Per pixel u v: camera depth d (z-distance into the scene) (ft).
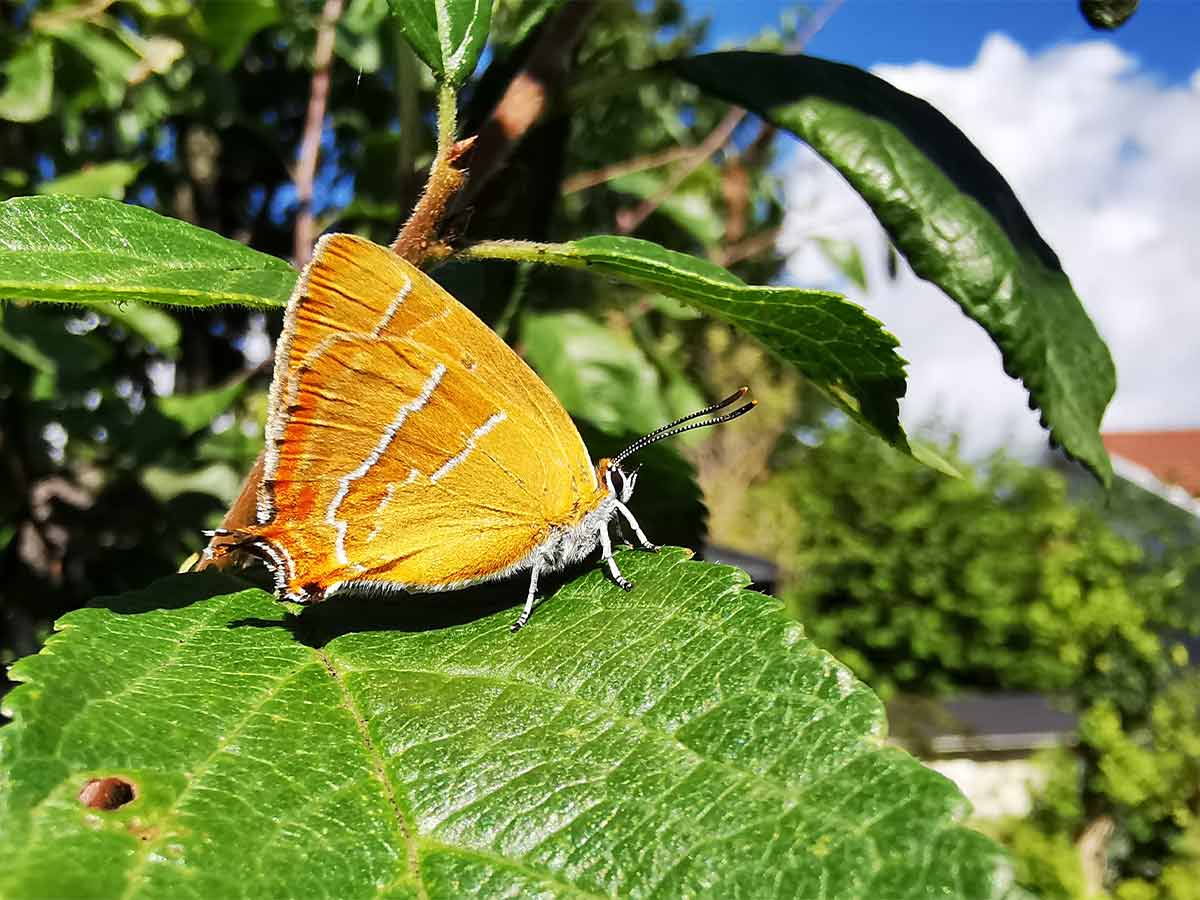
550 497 0.16
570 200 0.41
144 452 0.35
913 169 0.17
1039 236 0.18
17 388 0.33
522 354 0.28
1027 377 0.16
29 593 0.34
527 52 0.19
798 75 0.17
